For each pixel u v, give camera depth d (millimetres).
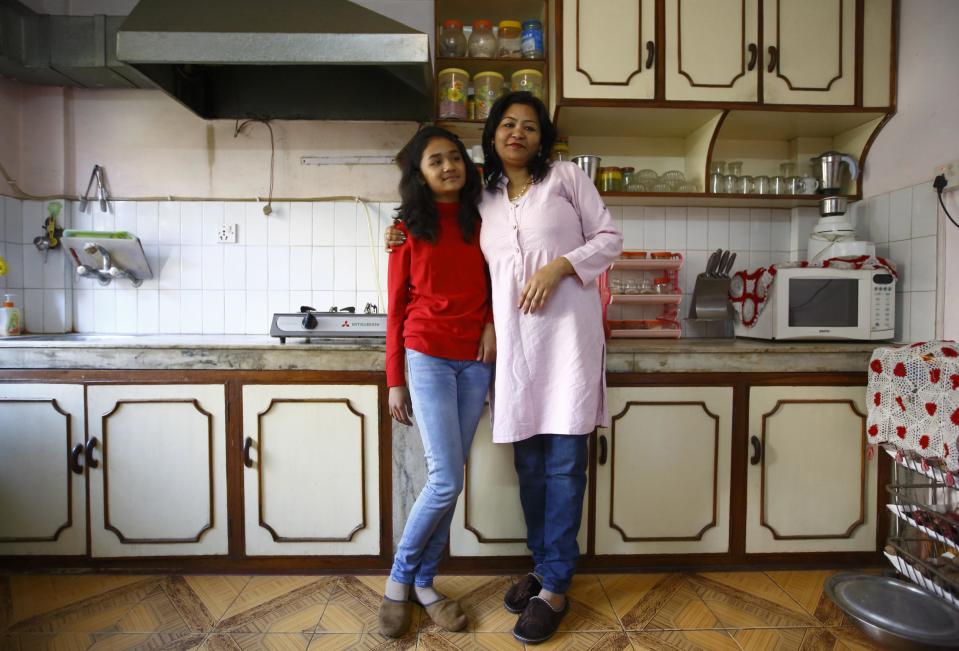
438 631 1296
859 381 1547
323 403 1495
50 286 1986
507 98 1259
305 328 1534
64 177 1974
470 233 1255
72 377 1485
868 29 1798
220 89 1874
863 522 1561
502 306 1228
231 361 1490
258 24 1564
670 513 1540
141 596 1423
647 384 1518
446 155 1195
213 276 2027
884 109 1798
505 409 1223
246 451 1486
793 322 1737
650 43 1749
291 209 2029
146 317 2021
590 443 1519
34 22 1759
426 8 2012
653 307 2072
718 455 1535
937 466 1280
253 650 1223
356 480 1508
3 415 1486
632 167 1971
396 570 1286
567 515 1262
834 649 1232
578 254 1196
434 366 1223
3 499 1497
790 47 1786
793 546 1561
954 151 1559
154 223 2016
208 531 1512
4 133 1897
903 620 1273
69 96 1985
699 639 1270
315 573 1536
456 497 1240
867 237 1914
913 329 1708
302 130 2020
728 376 1527
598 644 1250
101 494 1496
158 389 1488
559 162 1320
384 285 2037
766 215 2107
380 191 2035
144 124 2004
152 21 1548
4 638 1251
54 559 1508
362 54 1539
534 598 1292
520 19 1977
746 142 2104
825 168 1922
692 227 2104
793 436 1547
